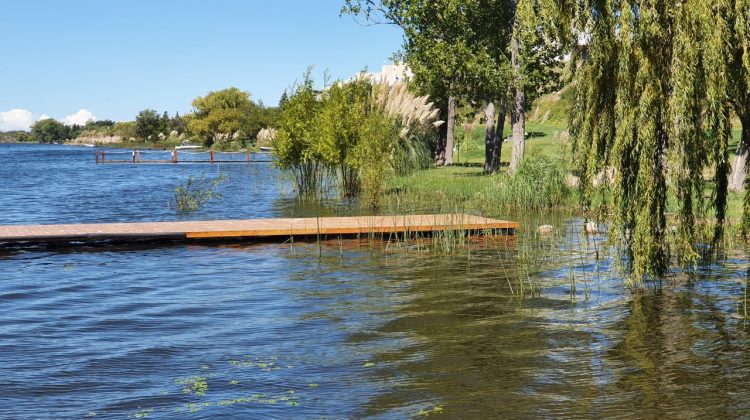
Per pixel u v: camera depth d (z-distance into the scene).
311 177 27.45
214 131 127.19
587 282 10.86
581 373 6.68
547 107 64.56
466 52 26.53
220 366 7.05
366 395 6.18
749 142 10.00
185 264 13.05
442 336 8.05
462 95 29.73
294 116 27.28
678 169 9.15
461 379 6.57
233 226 16.45
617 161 9.36
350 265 12.76
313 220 17.69
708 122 8.90
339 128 25.27
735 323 8.34
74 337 8.18
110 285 11.22
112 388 6.41
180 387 6.42
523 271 11.89
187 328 8.57
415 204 22.17
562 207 19.88
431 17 27.56
